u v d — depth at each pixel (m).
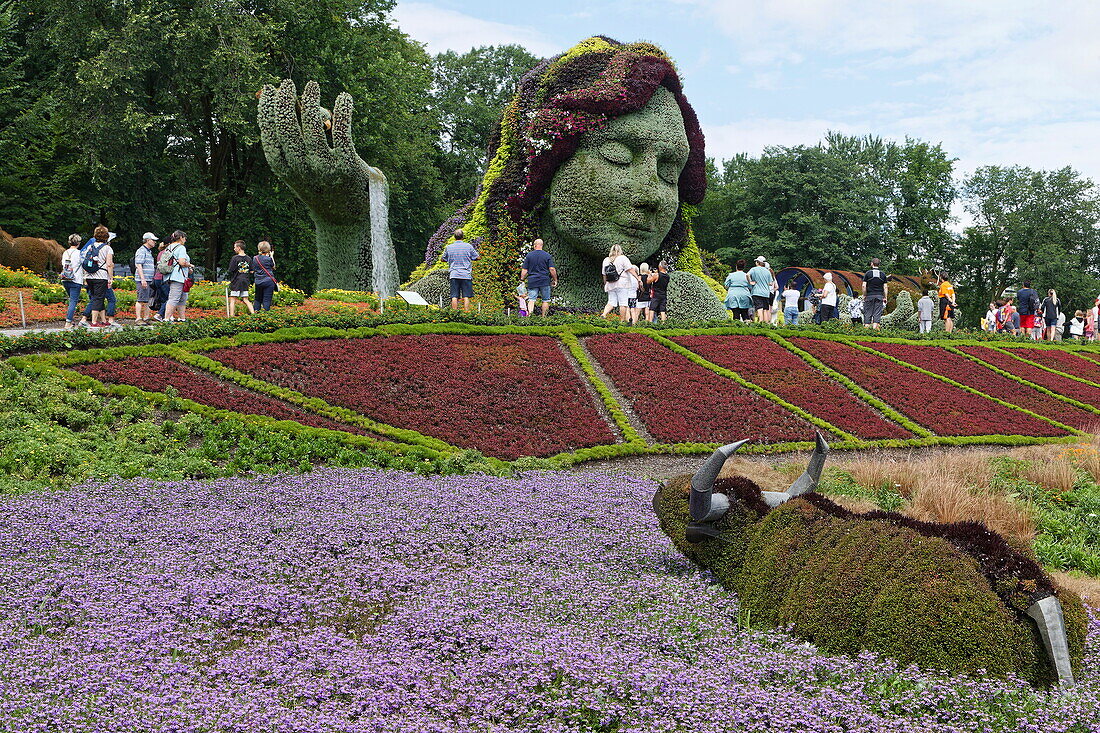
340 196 25.98
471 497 11.02
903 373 22.30
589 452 14.78
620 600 7.62
